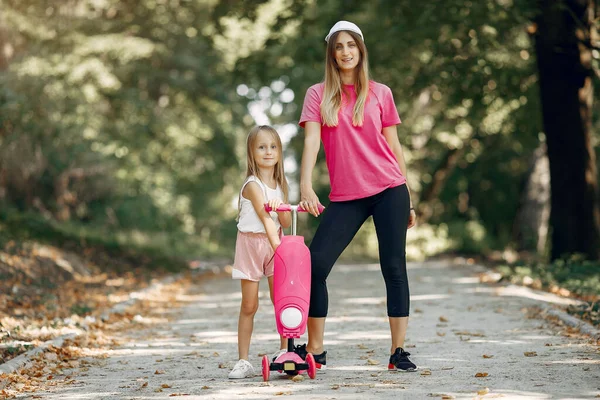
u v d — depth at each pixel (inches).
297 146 1296.8
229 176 1595.7
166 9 1019.3
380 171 245.1
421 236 1154.7
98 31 986.7
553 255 684.7
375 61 834.8
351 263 1044.5
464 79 729.0
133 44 981.2
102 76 943.7
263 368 236.8
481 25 654.5
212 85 1178.0
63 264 621.0
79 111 928.3
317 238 246.4
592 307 362.3
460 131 1070.4
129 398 219.8
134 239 977.5
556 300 446.3
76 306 440.8
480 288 548.4
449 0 645.3
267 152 247.9
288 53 873.5
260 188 247.1
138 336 369.1
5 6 874.8
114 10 1028.5
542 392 208.5
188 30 1024.9
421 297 500.7
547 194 1210.0
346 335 343.6
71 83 925.2
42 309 431.2
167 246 1062.4
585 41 638.5
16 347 297.3
